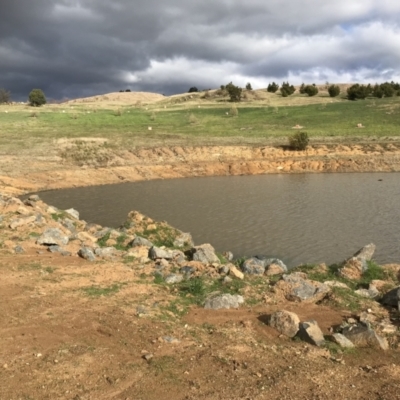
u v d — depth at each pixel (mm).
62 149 45719
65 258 11266
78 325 7234
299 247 17297
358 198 27828
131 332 7020
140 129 60344
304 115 69750
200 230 20391
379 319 8016
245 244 17859
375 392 5492
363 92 87625
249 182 36719
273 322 7477
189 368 5996
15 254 11258
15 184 34562
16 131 56312
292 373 5902
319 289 9078
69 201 29562
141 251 12617
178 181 38719
